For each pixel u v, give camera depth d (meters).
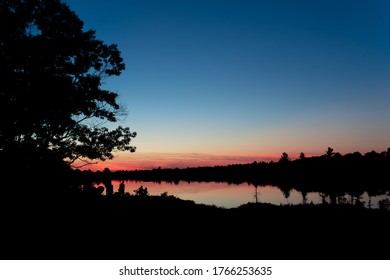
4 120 21.31
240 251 12.72
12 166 22.86
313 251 12.65
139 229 16.47
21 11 22.12
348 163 151.75
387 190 74.75
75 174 27.41
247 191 90.62
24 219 17.27
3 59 21.45
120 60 27.59
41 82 22.23
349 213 21.34
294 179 142.62
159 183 170.88
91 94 25.94
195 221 19.02
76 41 24.73
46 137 24.42
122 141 29.02
